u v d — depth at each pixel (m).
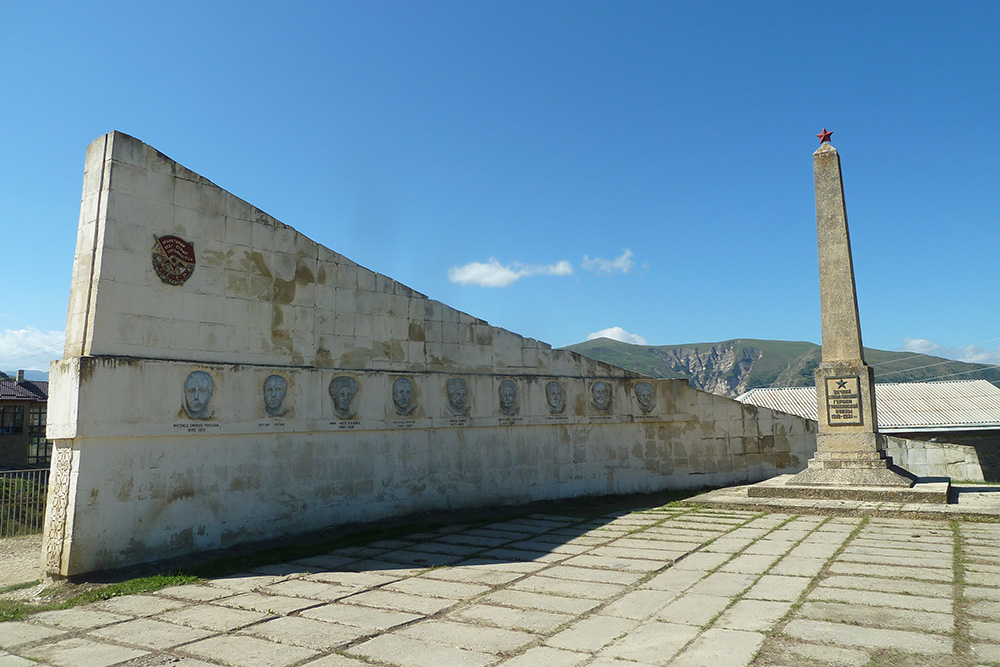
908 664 5.56
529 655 6.12
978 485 18.12
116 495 10.39
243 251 12.63
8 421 34.06
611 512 15.41
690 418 19.42
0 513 14.25
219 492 11.79
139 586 9.34
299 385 13.17
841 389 15.56
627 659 5.91
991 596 7.44
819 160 16.39
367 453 14.27
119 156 10.99
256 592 9.00
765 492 15.33
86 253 10.88
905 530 11.72
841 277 15.86
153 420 10.88
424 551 11.45
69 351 10.77
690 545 11.15
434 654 6.26
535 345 17.70
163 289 11.34
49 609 8.42
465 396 16.08
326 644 6.66
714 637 6.39
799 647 6.03
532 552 11.12
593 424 18.27
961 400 31.39
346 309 14.26
